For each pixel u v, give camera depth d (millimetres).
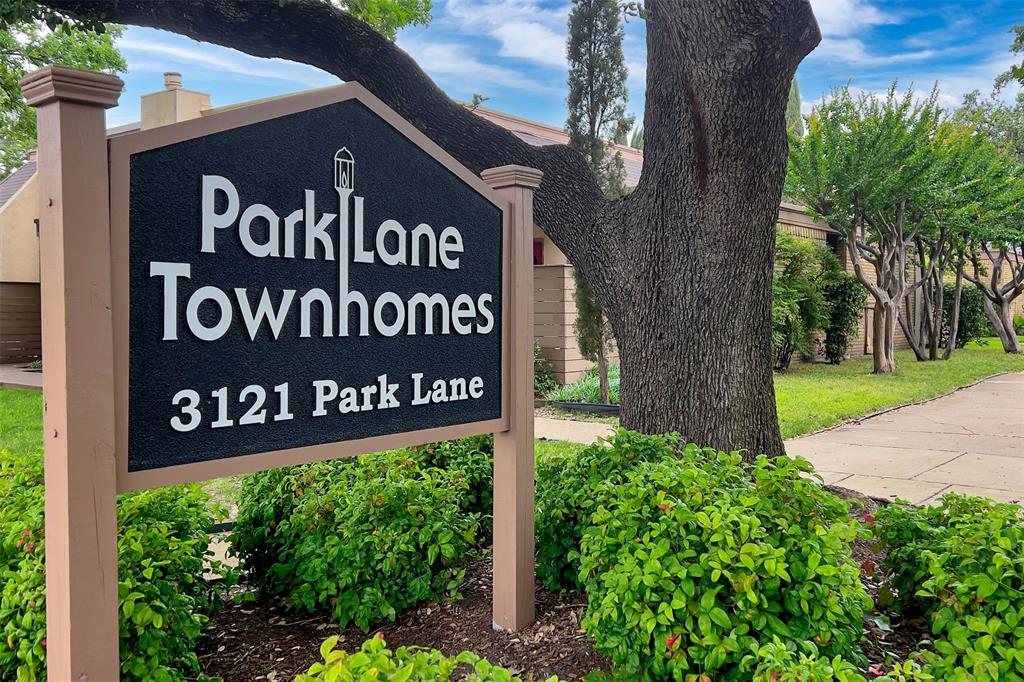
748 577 2430
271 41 5109
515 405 3373
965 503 3354
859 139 13477
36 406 11156
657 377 4789
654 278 4809
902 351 22703
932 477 6707
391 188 2941
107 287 2105
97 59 15953
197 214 2355
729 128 4406
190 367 2346
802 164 14117
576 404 10531
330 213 2729
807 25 4312
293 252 2617
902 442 8422
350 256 2803
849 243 14719
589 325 10359
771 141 4559
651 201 4844
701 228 4613
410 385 3014
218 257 2410
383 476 4016
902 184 13789
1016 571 2570
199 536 3260
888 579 3492
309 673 1835
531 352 3480
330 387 2738
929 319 19531
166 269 2281
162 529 2938
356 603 3402
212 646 3375
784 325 15523
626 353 4980
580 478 3660
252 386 2504
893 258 15719
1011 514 3098
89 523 2076
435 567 3705
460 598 3574
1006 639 2445
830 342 17656
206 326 2381
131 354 2209
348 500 3629
